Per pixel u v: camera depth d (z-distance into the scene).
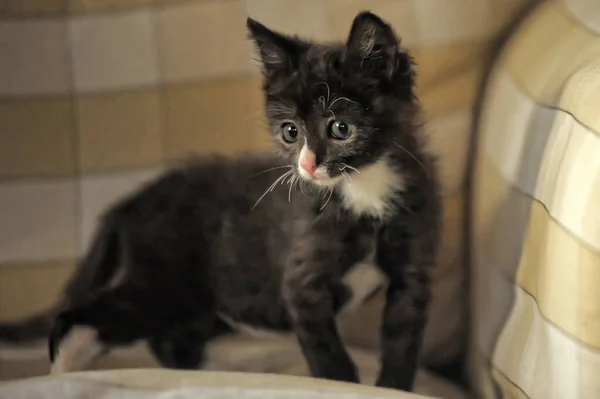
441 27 0.96
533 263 0.79
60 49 0.98
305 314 0.95
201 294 1.01
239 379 0.82
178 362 1.03
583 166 0.68
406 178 0.92
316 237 0.92
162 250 1.00
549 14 0.91
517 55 0.93
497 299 0.90
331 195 0.91
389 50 0.85
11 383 0.79
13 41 0.98
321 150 0.86
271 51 0.89
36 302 1.03
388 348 0.99
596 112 0.68
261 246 0.97
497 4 0.95
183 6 0.98
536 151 0.81
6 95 0.99
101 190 1.02
